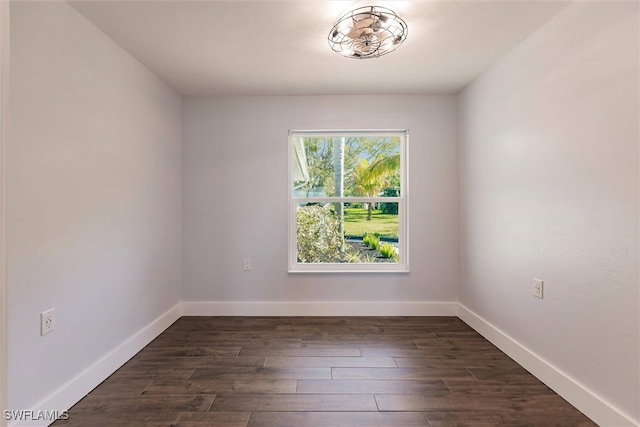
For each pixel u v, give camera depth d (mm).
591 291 1587
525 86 2074
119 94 2137
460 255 3080
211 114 3139
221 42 2104
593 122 1567
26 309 1438
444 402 1708
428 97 3125
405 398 1742
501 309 2363
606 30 1493
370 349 2367
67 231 1678
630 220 1394
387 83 2840
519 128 2141
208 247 3156
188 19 1838
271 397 1752
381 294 3152
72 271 1711
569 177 1716
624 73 1410
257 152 3143
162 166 2748
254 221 3150
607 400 1500
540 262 1945
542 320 1929
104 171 1978
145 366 2113
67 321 1669
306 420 1562
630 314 1400
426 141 3129
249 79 2729
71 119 1706
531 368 2016
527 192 2066
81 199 1780
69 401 1662
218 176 3141
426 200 3141
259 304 3148
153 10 1749
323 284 3154
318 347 2402
